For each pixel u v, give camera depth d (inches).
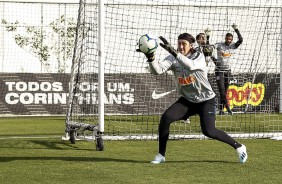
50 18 1073.5
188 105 427.8
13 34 1069.1
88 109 606.9
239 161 441.1
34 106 909.8
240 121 781.9
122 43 876.0
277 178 376.2
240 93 876.6
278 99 908.0
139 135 588.7
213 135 426.9
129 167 417.4
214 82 827.4
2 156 472.1
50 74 914.7
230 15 887.7
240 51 880.3
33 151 503.5
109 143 557.9
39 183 358.9
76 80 586.6
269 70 927.0
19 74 903.7
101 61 515.8
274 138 592.1
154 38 404.5
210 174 389.4
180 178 374.6
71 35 1064.8
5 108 896.3
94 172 396.5
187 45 421.1
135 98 888.3
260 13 864.3
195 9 859.4
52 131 677.9
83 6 582.9
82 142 567.2
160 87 880.9
